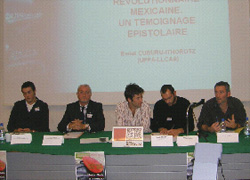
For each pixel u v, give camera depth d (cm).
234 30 421
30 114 368
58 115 447
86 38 434
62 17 435
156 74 430
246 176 244
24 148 256
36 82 439
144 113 313
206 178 208
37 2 436
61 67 437
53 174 255
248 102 428
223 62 424
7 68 441
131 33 431
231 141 251
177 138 247
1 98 450
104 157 246
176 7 427
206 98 427
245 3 419
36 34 437
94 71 435
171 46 428
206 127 296
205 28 425
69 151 249
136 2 430
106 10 432
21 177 260
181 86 429
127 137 251
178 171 245
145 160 246
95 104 339
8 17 438
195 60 427
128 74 432
